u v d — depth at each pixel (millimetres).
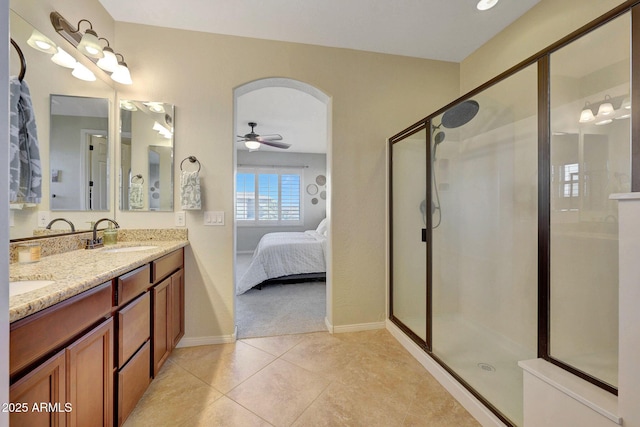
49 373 837
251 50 2256
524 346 1861
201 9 1951
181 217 2168
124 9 1962
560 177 1569
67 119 1657
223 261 2215
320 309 2969
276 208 6664
